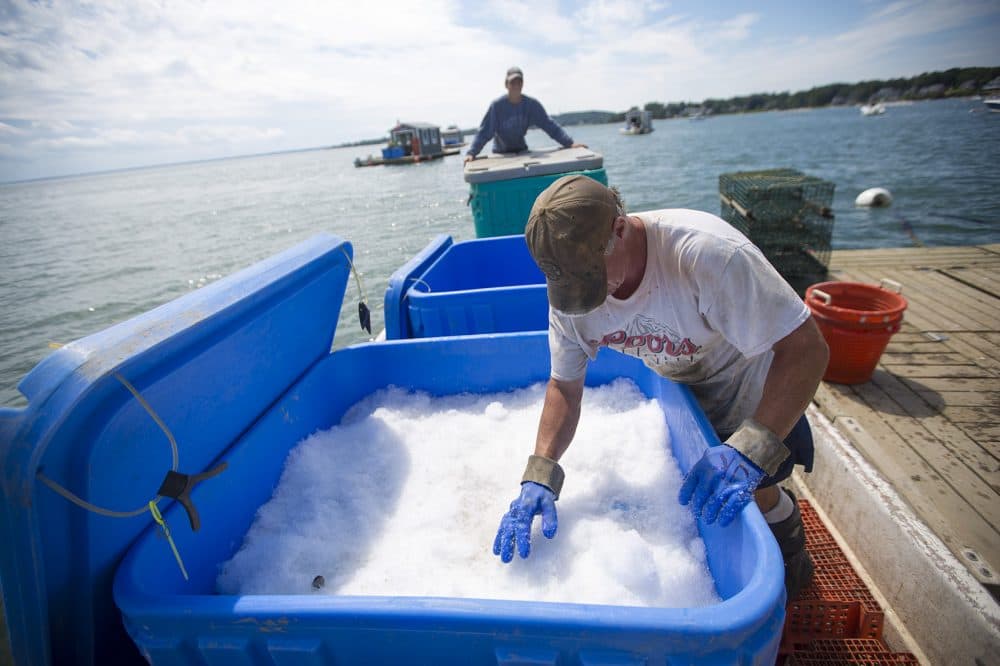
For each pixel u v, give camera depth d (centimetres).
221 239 1377
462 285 342
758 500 172
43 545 95
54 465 93
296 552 144
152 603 98
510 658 88
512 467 175
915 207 1123
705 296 122
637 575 126
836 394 297
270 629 95
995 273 464
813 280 500
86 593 103
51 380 91
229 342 140
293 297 170
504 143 495
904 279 471
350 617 91
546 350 208
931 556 180
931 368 317
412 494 167
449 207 1550
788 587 181
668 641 84
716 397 161
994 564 182
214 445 142
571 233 106
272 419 167
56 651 103
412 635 91
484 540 148
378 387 219
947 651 170
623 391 202
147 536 115
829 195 626
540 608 87
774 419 121
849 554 222
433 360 213
